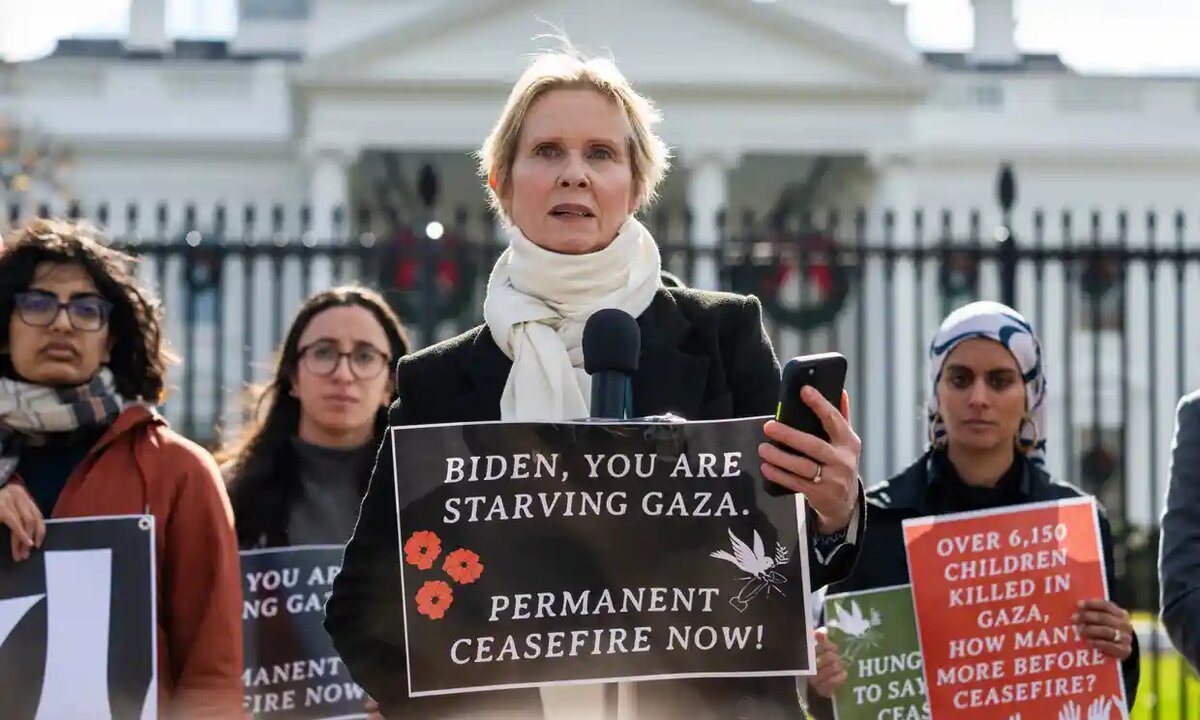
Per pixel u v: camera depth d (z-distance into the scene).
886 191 35.41
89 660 3.48
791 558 2.63
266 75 37.94
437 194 9.77
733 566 2.63
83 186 36.94
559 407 2.76
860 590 4.26
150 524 3.57
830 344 13.77
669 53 35.38
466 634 2.61
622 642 2.62
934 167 37.34
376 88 34.50
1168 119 37.59
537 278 2.87
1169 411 29.69
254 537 4.81
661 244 10.09
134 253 9.58
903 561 4.32
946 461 4.49
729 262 10.09
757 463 2.66
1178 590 3.60
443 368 2.95
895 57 35.25
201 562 3.69
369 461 4.95
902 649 4.00
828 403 2.59
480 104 34.88
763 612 2.62
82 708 3.46
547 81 2.92
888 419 10.84
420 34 34.41
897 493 4.45
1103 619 3.91
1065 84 37.75
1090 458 10.62
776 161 37.84
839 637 4.04
